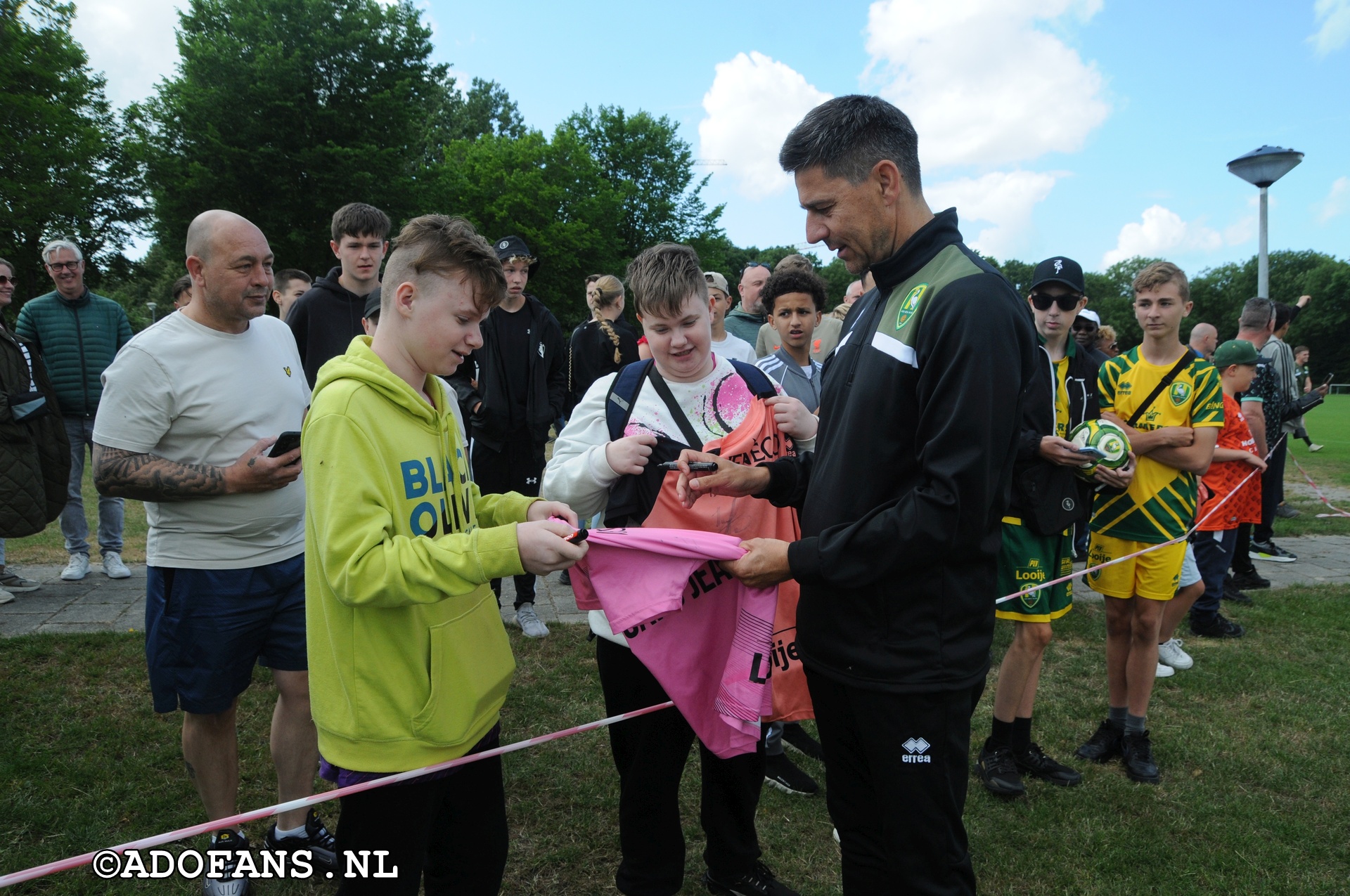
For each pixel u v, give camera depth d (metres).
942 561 1.57
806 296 3.62
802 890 2.53
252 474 2.22
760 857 2.68
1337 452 15.63
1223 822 2.96
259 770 3.07
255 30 23.66
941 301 1.51
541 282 34.41
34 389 3.79
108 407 2.24
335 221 3.72
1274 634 4.98
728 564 1.81
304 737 2.52
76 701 3.49
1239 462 4.81
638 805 2.19
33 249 19.78
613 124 40.84
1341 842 2.86
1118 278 89.12
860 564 1.54
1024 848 2.79
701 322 2.13
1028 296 3.26
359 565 1.42
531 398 4.58
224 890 2.35
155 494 2.20
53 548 6.14
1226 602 5.56
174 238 23.78
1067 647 4.74
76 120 20.11
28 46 19.45
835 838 2.83
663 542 1.81
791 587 2.18
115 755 3.09
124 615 4.53
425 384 1.76
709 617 2.01
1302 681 4.19
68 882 2.41
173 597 2.31
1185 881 2.62
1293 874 2.67
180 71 23.44
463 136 54.62
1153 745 3.53
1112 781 3.26
